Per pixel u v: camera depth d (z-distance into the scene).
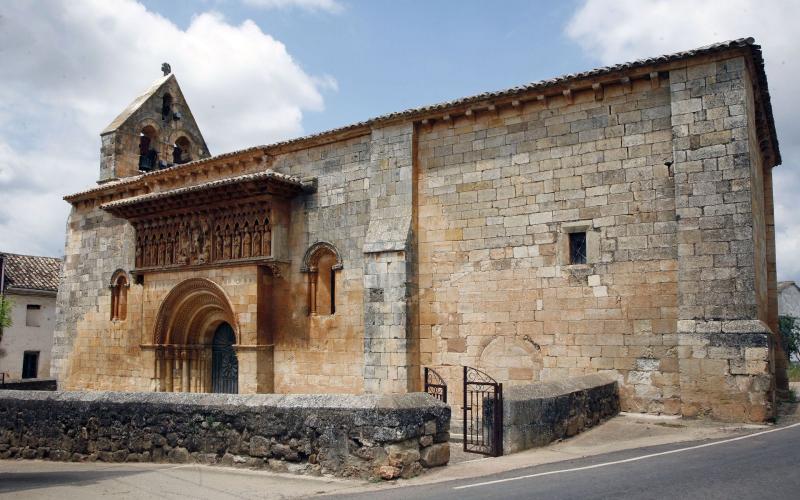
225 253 23.88
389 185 20.69
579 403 14.54
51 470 12.55
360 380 20.81
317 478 10.61
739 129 15.44
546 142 18.33
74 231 31.44
